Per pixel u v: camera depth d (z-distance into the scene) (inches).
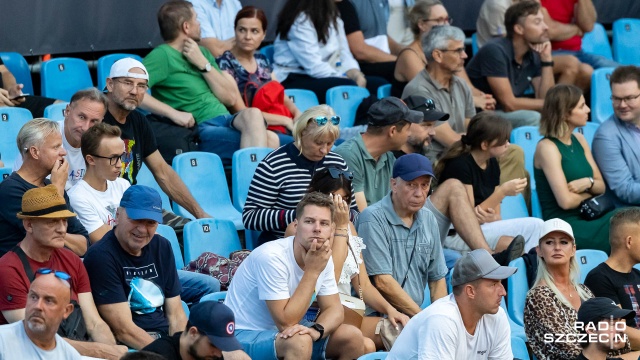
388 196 961.5
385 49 1524.4
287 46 1425.9
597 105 1482.5
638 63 1683.1
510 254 1019.3
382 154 1066.7
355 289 915.4
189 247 1009.5
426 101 1162.6
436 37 1254.9
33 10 1350.9
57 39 1368.1
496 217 1122.0
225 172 1239.5
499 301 780.0
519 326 981.2
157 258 847.7
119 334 819.4
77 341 773.3
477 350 798.5
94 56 1414.9
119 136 939.3
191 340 700.7
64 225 780.6
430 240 963.3
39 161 873.5
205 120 1247.5
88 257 823.7
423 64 1359.5
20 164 971.3
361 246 916.0
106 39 1400.1
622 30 1684.3
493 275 771.4
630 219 979.9
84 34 1385.3
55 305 694.5
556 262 935.0
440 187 1066.1
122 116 1042.1
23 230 858.1
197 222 1021.2
